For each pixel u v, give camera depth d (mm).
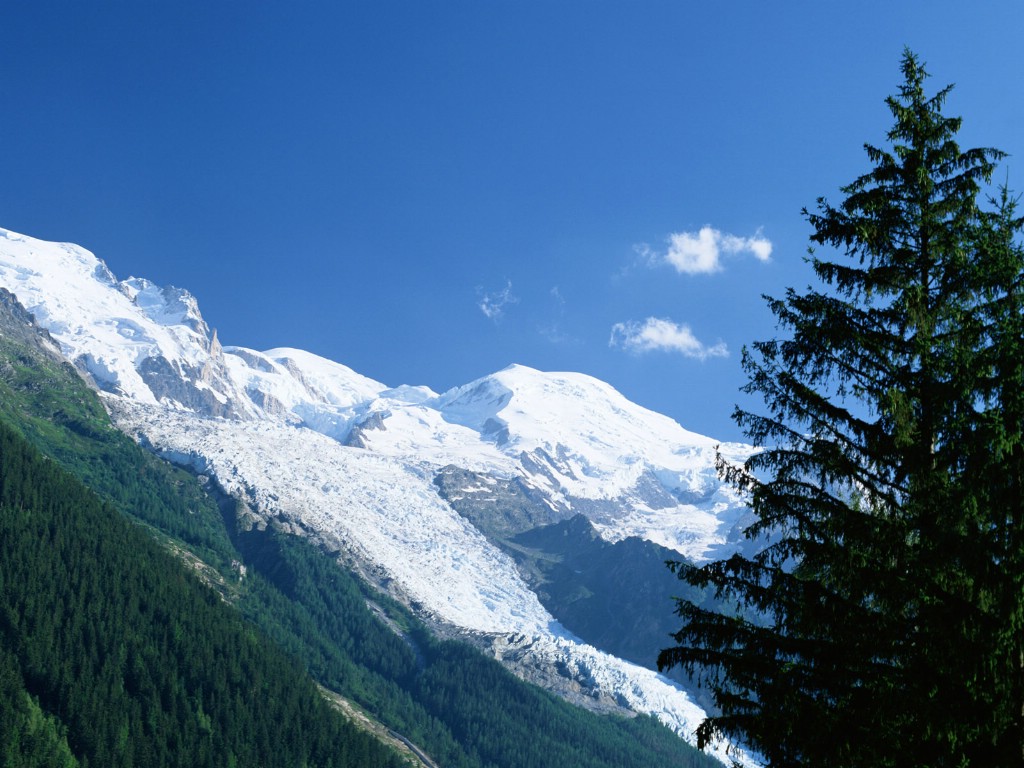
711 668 25578
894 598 24031
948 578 23781
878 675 23812
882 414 26703
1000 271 26328
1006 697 21984
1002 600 22484
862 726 23125
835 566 24875
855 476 26656
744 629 25391
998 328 25703
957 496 24000
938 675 22891
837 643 24484
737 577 25953
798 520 26297
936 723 22141
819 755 23188
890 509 26578
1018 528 22875
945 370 25906
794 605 25125
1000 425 23281
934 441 26406
